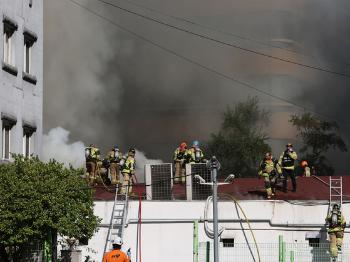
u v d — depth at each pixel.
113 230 62.28
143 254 62.34
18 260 55.28
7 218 50.69
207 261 58.97
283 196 64.19
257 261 60.91
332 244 58.50
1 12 62.12
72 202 53.16
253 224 61.75
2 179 51.41
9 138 64.06
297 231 61.31
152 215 62.69
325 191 66.88
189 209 62.44
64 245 60.94
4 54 63.75
